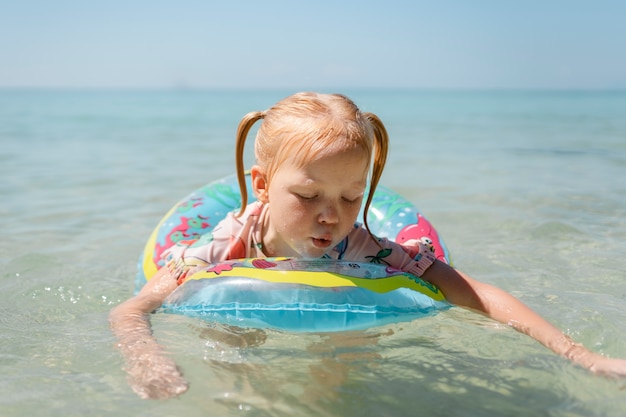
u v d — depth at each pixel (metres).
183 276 2.47
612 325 2.40
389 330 2.23
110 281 3.17
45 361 2.06
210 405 1.74
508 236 4.05
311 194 2.16
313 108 2.21
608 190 5.66
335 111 2.21
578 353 2.04
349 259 2.52
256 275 2.30
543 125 16.00
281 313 2.21
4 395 1.82
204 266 2.48
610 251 3.65
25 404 1.77
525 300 2.77
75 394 1.82
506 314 2.33
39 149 9.71
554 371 1.94
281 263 2.34
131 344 2.09
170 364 1.94
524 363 1.99
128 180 6.53
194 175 6.91
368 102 47.31
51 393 1.83
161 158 8.62
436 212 4.80
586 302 2.73
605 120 18.48
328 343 2.12
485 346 2.12
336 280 2.27
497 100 54.28
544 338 2.15
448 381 1.88
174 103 43.53
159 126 16.42
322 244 2.23
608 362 1.98
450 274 2.52
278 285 2.25
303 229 2.20
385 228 3.11
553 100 52.84
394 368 1.95
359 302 2.23
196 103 43.56
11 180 6.44
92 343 2.21
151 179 6.60
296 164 2.15
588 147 9.71
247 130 2.43
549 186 5.93
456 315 2.38
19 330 2.39
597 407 1.73
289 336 2.16
